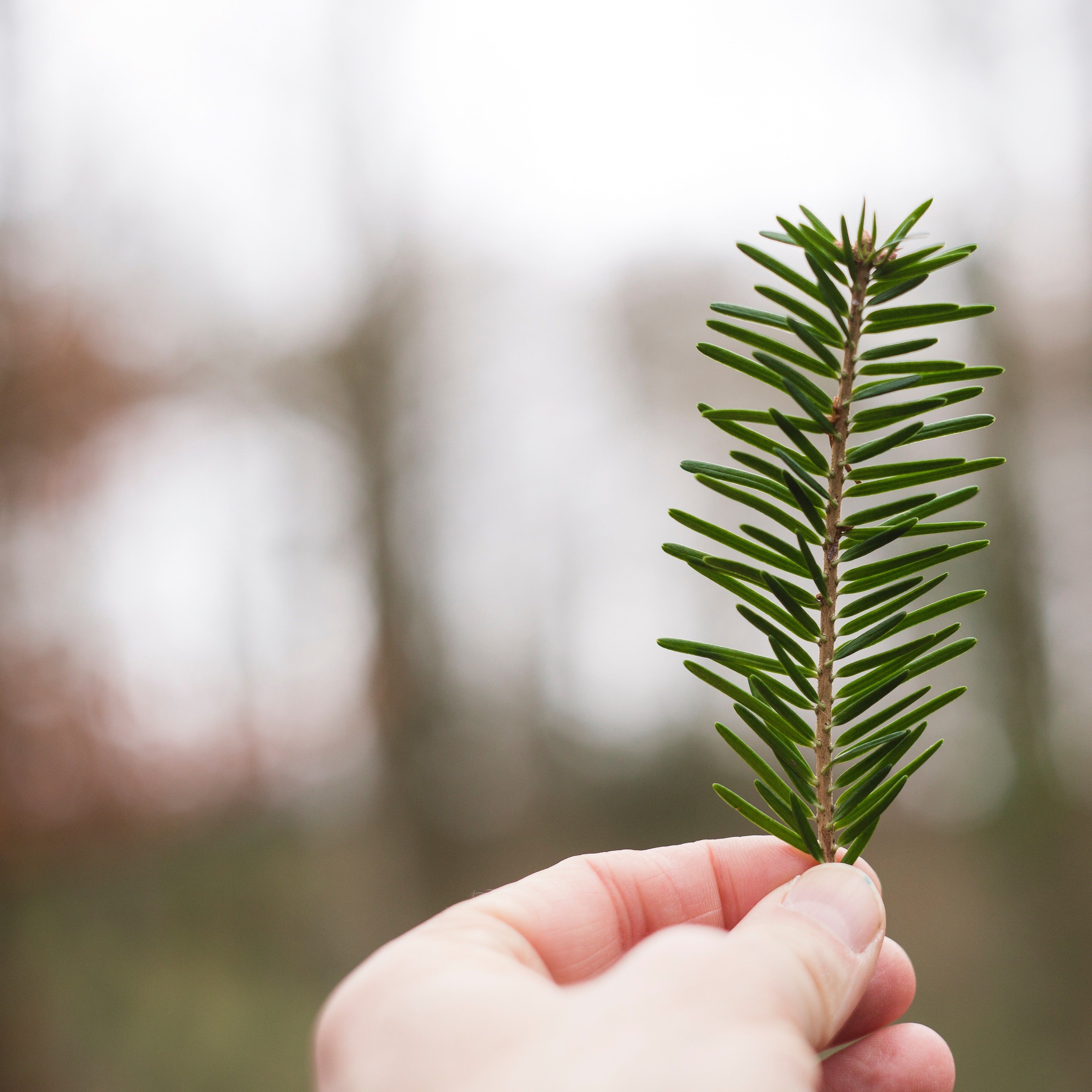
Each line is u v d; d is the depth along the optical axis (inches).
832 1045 17.6
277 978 70.7
